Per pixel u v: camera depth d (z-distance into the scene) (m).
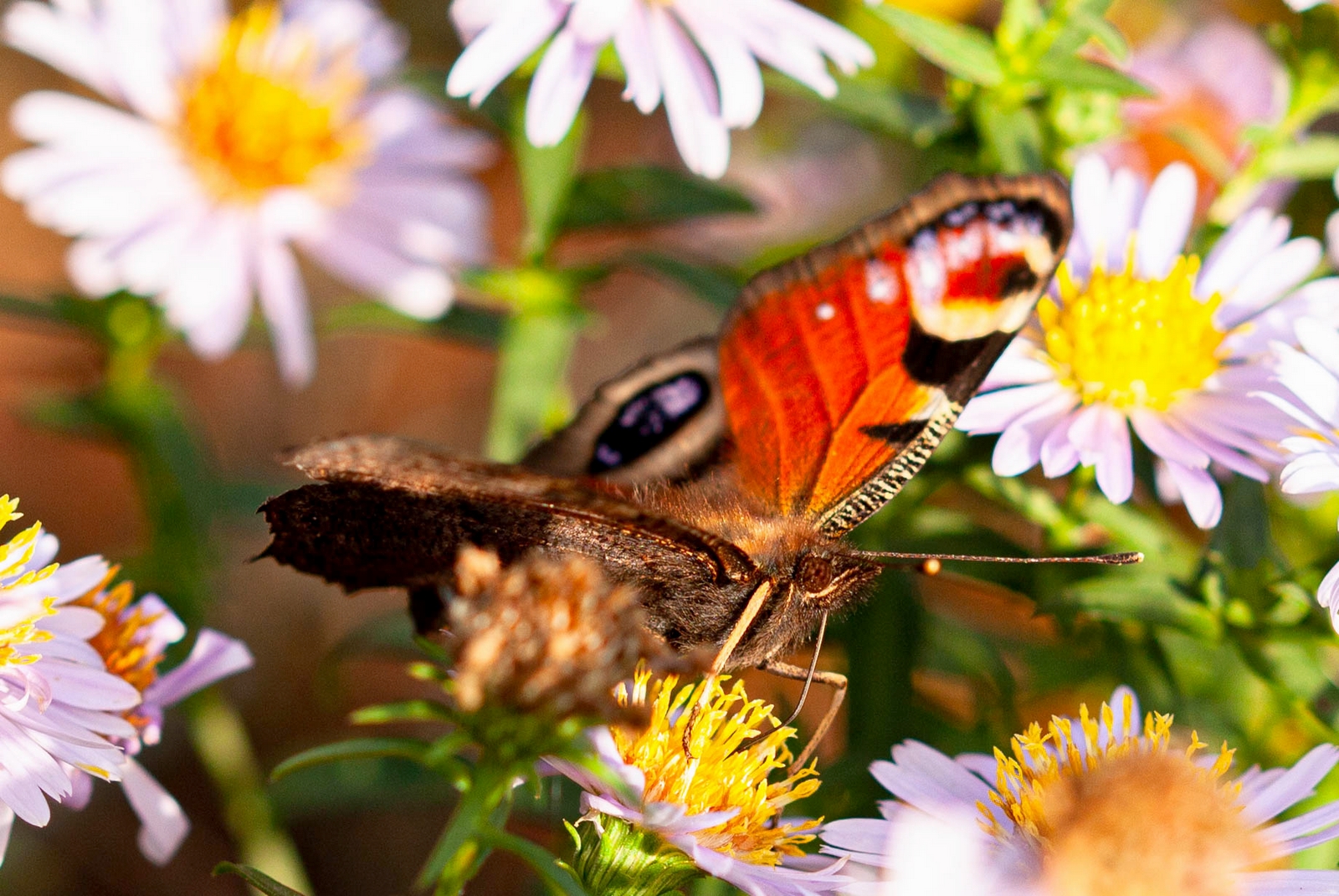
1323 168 0.35
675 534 0.31
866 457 0.33
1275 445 0.33
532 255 0.36
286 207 0.37
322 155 0.37
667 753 0.31
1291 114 0.35
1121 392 0.33
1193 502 0.32
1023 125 0.34
